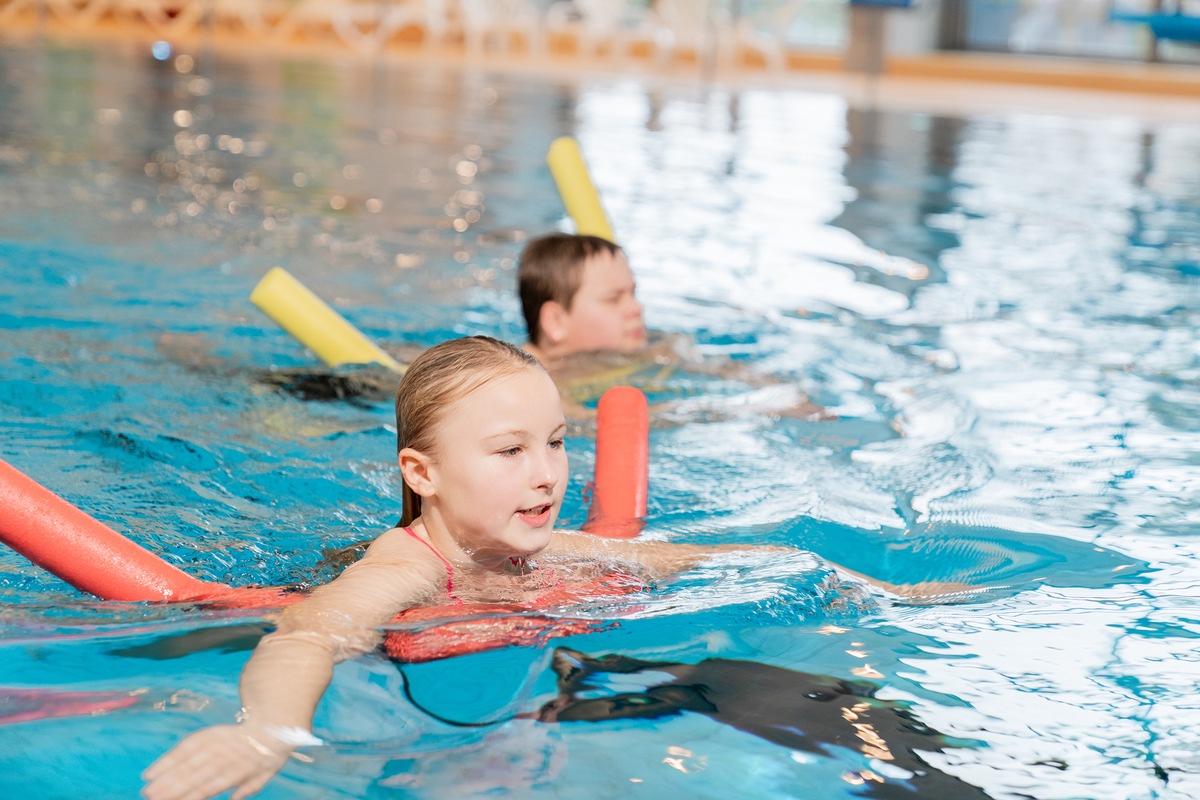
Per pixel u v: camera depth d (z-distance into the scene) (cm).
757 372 285
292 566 171
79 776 114
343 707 127
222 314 305
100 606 151
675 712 130
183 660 137
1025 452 233
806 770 121
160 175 521
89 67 1000
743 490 209
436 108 875
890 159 700
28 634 143
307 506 194
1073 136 849
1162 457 232
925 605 163
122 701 127
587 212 318
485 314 328
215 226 422
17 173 495
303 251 393
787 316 342
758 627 152
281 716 123
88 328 284
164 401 239
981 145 783
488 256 402
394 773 116
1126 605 163
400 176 568
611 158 650
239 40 1477
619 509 192
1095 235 483
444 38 1551
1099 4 1324
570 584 164
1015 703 135
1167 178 656
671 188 561
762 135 791
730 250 432
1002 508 204
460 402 160
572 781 117
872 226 489
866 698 135
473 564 164
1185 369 295
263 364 265
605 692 134
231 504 193
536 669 138
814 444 236
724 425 246
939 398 268
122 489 196
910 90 1188
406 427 165
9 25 1413
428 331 308
